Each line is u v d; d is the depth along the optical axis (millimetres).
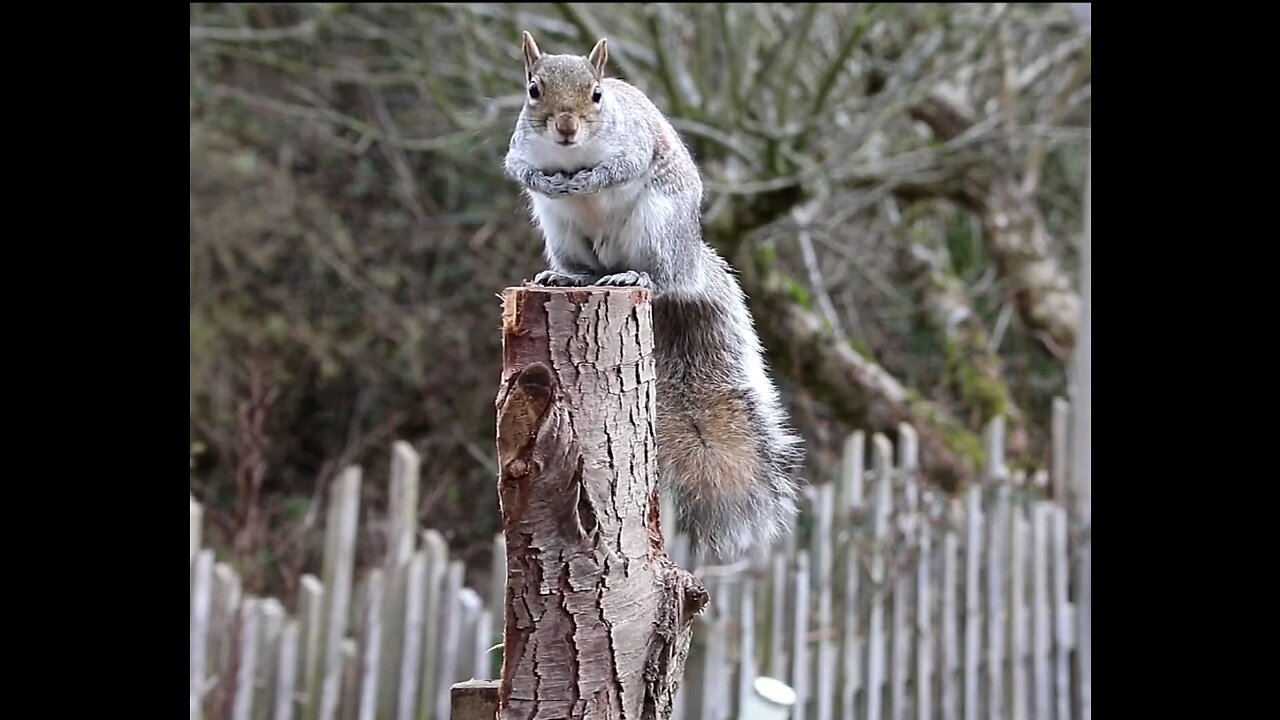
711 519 5184
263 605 6211
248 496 10891
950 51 11836
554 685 3732
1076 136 11391
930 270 14234
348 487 6332
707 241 11305
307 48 14430
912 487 7691
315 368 14188
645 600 3844
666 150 5438
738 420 5355
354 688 6301
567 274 5211
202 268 13773
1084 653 7945
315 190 14805
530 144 5051
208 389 13141
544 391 3639
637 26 11719
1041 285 12852
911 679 7422
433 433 14227
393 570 6375
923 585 7398
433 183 15219
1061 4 11453
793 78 11477
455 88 13680
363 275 14602
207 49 12438
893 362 14453
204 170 13883
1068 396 12516
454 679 6312
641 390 3852
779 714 5562
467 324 14617
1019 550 7684
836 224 13398
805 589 6910
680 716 6566
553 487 3660
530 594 3711
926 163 11547
